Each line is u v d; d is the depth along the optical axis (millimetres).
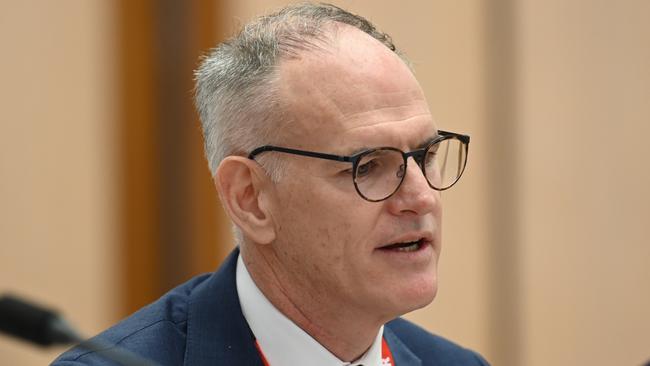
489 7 9070
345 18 3852
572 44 9453
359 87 3568
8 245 6949
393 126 3553
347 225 3561
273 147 3643
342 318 3744
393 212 3566
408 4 8648
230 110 3768
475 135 9023
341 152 3539
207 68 3932
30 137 7008
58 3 7102
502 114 9133
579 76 9492
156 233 7520
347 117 3543
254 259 3836
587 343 9594
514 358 9273
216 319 3863
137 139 7414
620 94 9656
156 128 7488
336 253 3596
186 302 3986
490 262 9141
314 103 3572
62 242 7137
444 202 8922
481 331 9133
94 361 3678
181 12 7566
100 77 7277
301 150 3590
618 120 9641
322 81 3586
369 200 3537
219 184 3799
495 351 9195
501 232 9180
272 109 3646
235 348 3812
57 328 2365
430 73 8781
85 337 2406
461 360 4516
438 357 4469
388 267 3600
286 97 3625
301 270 3695
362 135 3529
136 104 7402
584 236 9539
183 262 7645
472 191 9039
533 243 9320
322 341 3832
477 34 9023
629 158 9695
